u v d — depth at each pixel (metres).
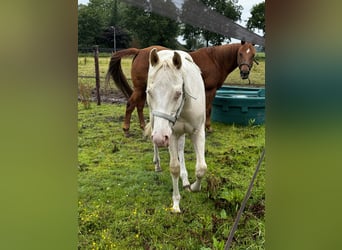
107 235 2.09
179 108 2.00
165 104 1.88
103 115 4.21
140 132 4.05
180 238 2.13
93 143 3.56
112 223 2.25
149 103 2.12
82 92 4.37
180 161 2.92
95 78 4.35
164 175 3.07
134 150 3.54
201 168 2.42
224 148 3.59
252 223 2.16
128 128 3.87
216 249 1.91
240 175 2.90
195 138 2.44
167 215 2.38
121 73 3.96
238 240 2.01
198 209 2.49
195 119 2.31
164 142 1.85
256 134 4.02
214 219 2.22
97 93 4.38
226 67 4.36
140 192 2.73
